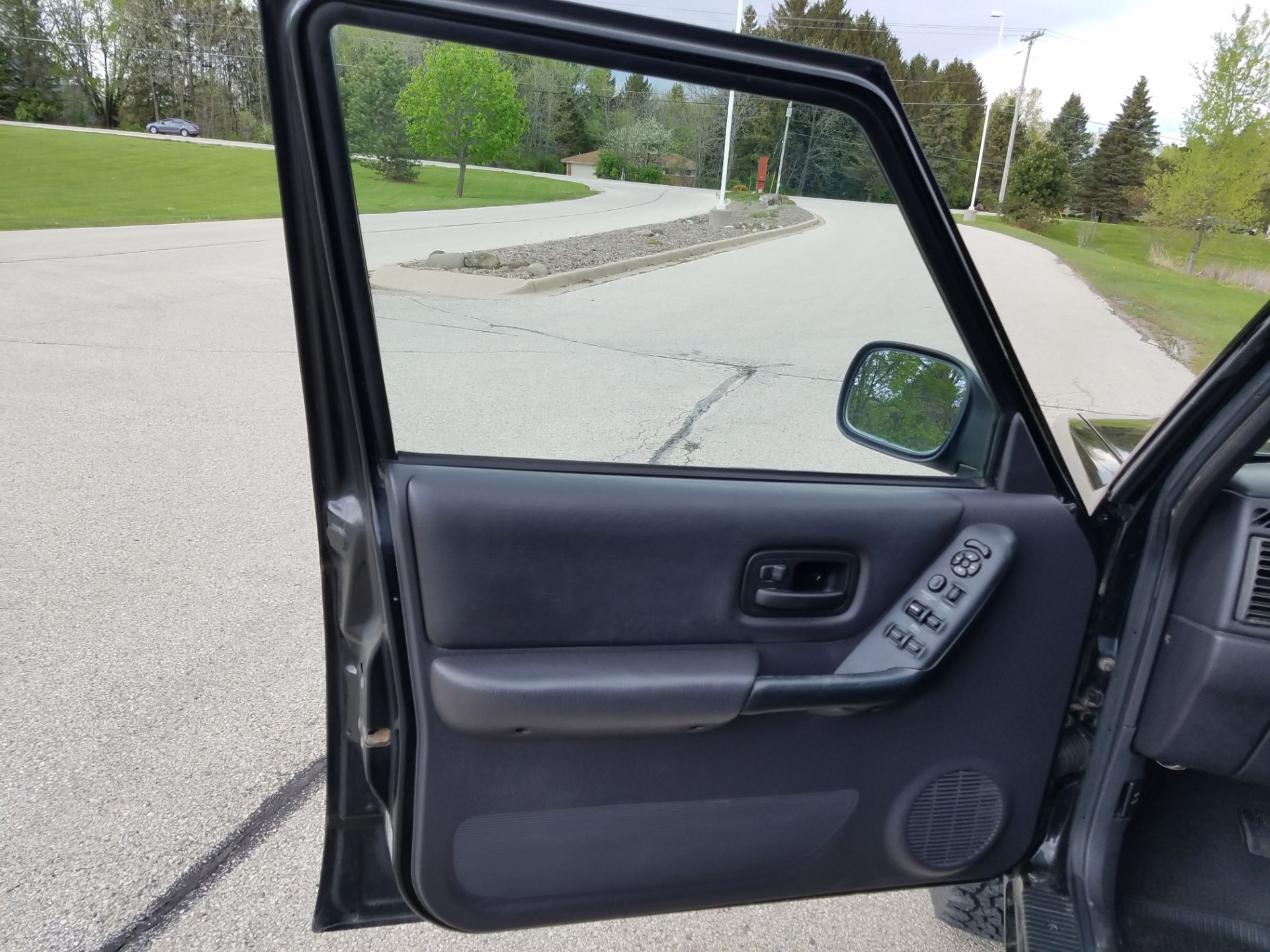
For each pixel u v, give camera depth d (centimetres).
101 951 191
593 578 137
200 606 346
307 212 115
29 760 253
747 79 114
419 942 199
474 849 136
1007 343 140
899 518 149
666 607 141
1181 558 146
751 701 138
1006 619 149
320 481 133
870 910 213
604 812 139
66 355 729
